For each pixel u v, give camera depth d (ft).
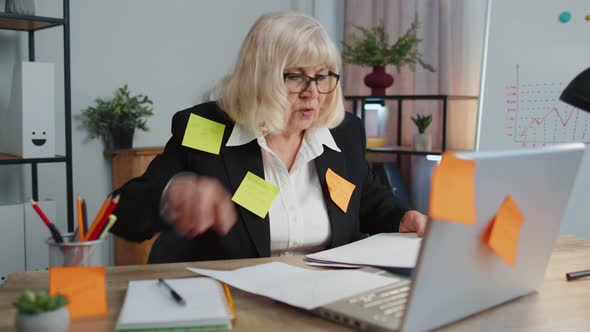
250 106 4.58
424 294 2.39
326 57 4.63
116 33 9.34
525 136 7.86
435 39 9.98
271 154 4.68
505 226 2.67
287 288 3.03
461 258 2.50
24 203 7.72
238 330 2.58
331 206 4.79
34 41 8.53
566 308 2.94
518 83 7.91
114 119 9.05
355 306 2.72
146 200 3.93
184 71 10.08
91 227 2.98
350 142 5.28
